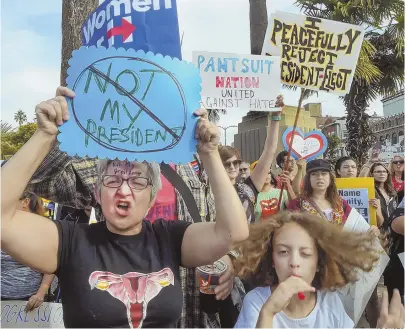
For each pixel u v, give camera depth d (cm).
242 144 624
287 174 327
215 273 213
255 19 465
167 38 216
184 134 170
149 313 156
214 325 231
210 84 321
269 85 325
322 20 325
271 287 191
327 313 188
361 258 197
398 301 180
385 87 884
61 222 165
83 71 165
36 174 225
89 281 155
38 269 156
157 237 170
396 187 490
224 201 164
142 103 168
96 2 427
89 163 238
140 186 163
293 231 189
